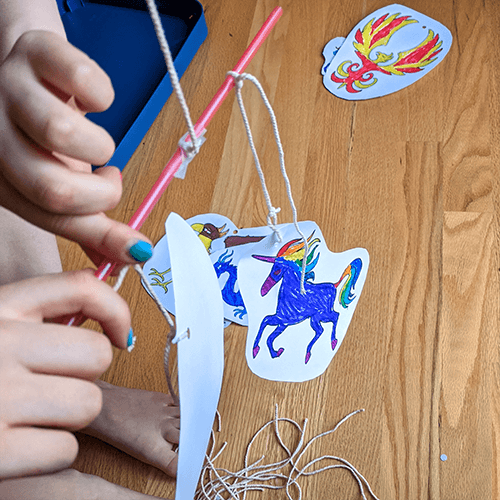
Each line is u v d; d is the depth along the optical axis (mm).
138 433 764
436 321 849
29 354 356
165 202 995
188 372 488
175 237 506
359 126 1039
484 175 966
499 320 841
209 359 562
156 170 1022
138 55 1129
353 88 1075
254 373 840
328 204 970
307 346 847
